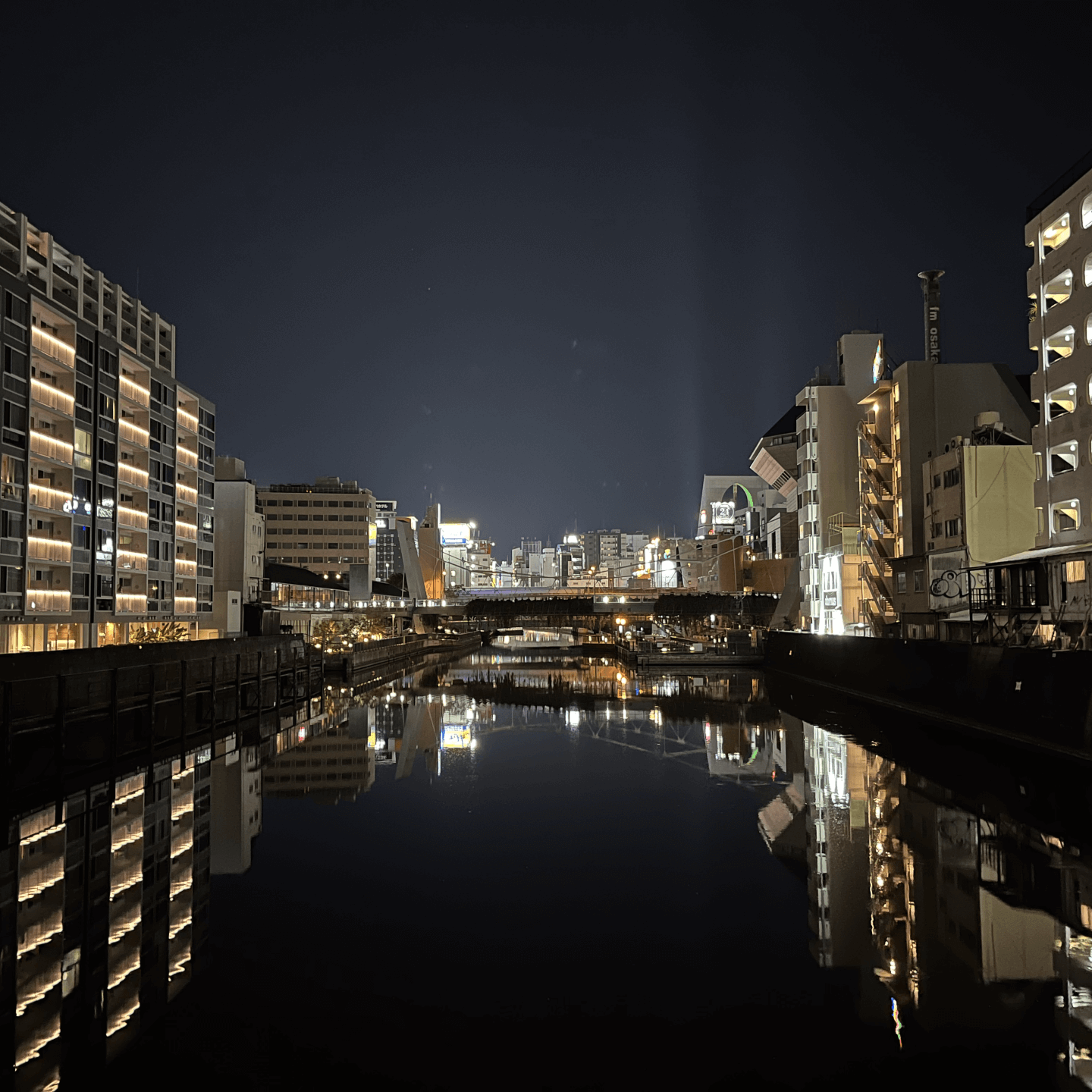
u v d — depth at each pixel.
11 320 56.56
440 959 16.98
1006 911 18.95
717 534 171.38
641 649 100.88
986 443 58.94
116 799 31.39
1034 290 47.97
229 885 21.59
